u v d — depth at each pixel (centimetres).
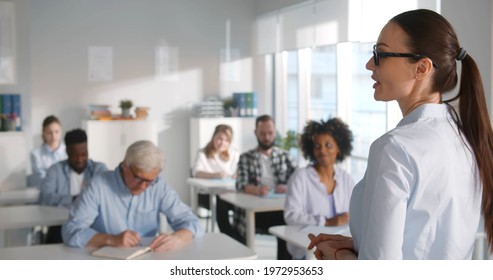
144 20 797
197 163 649
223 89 835
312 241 157
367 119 725
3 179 562
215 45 829
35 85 756
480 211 137
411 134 128
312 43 666
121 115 764
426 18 131
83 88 775
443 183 126
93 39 777
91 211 314
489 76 403
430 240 129
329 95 901
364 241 128
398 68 133
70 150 465
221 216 523
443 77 133
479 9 405
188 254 290
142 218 325
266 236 667
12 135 565
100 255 282
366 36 546
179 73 816
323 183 376
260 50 820
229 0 830
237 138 803
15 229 470
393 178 124
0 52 598
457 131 132
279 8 749
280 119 813
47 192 464
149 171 304
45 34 758
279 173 520
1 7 597
